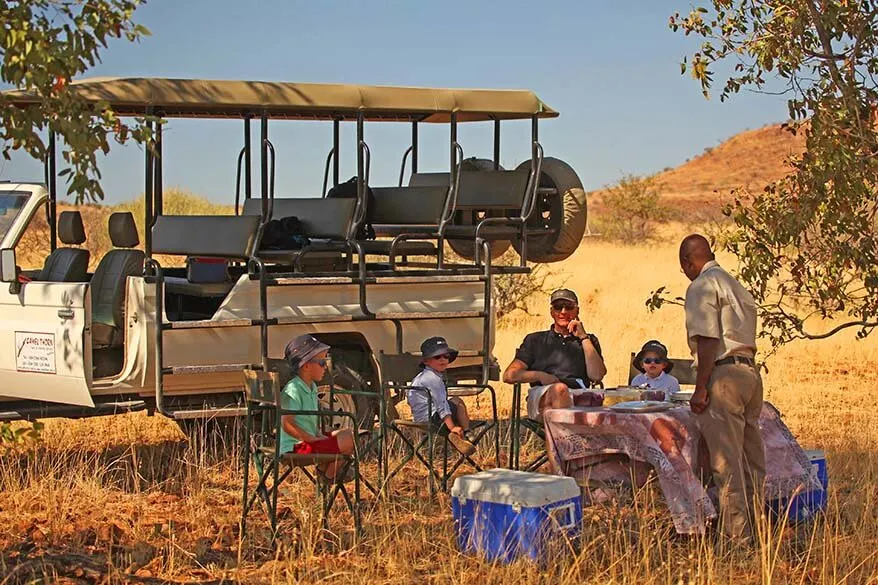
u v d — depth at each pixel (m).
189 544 6.30
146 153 7.81
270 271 10.04
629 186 44.81
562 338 8.18
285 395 6.77
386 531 6.40
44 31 4.55
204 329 8.02
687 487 6.35
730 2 8.51
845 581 5.71
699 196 94.19
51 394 7.85
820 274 8.64
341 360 8.88
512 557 5.98
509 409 11.03
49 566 5.73
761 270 8.57
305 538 6.16
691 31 8.56
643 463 6.88
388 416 8.20
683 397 7.39
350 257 8.82
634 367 8.38
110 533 6.44
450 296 9.08
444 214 9.02
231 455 8.33
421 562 6.09
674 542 6.35
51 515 6.79
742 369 6.39
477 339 9.23
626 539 6.05
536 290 18.28
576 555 5.98
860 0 8.40
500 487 6.07
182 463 8.06
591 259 31.69
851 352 15.44
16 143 4.68
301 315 8.37
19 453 8.11
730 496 6.32
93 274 8.73
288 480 7.89
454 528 6.33
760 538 5.95
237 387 8.32
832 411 11.19
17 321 7.98
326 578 5.58
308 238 9.29
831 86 8.34
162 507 7.16
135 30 4.67
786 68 8.36
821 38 8.40
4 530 6.50
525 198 9.16
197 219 8.68
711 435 6.41
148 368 7.87
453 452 8.74
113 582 5.60
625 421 6.59
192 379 8.07
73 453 8.38
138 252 8.34
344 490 6.49
